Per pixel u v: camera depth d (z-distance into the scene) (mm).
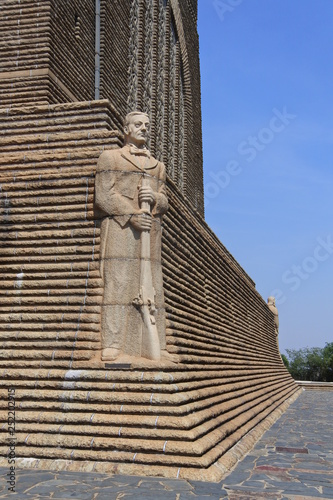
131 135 9414
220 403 10516
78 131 10578
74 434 7402
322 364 62750
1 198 9977
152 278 8891
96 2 16781
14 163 10320
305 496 6062
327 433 11898
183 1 27797
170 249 11430
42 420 7613
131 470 6887
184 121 28047
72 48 14586
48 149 10430
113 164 9078
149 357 8227
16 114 11039
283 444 10141
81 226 9469
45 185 9898
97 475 6793
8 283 9289
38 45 13141
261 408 14289
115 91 17625
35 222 9711
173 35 26906
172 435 7133
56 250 9391
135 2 21281
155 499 5754
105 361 8195
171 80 25938
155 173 9375
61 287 9078
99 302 8766
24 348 8641
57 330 8727
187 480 6652
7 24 13414
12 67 13117
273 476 7117
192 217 13938
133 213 8883
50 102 12953
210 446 7496
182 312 11281
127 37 19219
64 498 5727
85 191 9680
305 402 22750
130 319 8508
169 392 7656
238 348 17656
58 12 13852
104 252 8906
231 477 7000
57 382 8008
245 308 21391
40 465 7152
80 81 15016
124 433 7254
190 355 10820
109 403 7641
